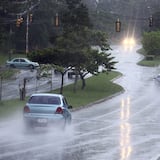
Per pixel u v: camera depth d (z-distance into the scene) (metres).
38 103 43.84
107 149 35.88
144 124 55.56
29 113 43.53
